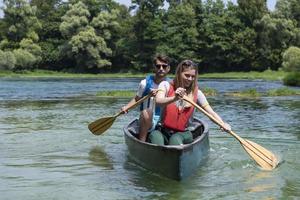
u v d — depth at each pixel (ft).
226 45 196.44
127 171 21.27
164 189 18.33
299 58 146.41
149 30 198.70
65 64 206.49
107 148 26.96
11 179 20.03
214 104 56.85
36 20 202.69
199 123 26.81
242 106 53.93
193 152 20.16
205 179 19.77
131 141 22.99
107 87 101.96
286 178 20.04
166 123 21.58
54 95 75.51
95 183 19.27
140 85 24.03
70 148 26.96
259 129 34.47
